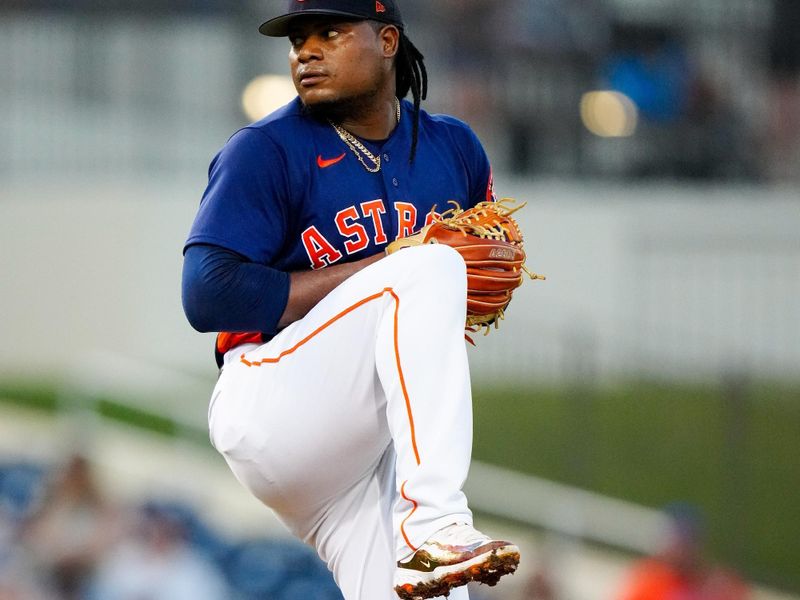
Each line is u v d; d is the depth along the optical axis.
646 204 51.81
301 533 12.30
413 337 10.49
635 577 30.03
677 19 55.00
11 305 48.91
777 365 50.94
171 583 28.94
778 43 55.72
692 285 51.53
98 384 41.34
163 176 52.47
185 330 49.84
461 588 11.96
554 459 37.94
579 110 54.03
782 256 51.91
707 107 54.81
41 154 51.69
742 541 35.75
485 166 12.85
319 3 11.16
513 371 44.25
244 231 11.15
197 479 36.56
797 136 55.53
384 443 11.44
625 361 45.72
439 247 10.88
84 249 49.38
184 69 52.81
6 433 39.22
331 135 11.70
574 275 51.16
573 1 54.09
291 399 11.08
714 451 38.88
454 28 53.66
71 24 52.12
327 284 11.11
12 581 28.78
